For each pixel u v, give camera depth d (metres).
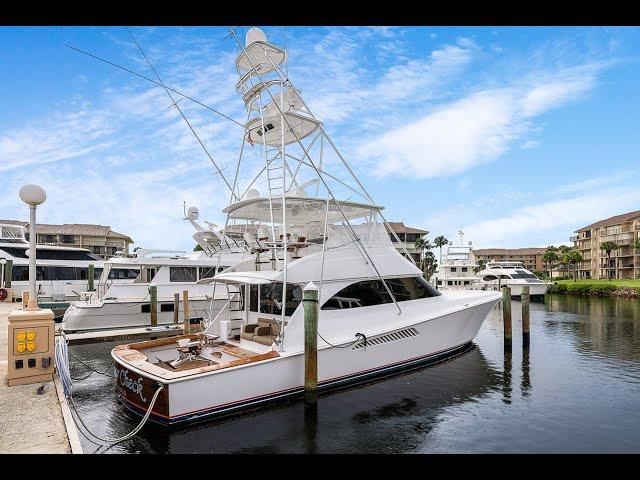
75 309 14.64
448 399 8.16
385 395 8.25
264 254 9.89
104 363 11.00
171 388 6.18
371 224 9.77
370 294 9.13
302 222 10.84
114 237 61.12
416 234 65.25
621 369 10.66
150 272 16.53
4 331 13.69
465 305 10.84
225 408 6.65
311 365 7.25
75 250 26.44
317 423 6.89
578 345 14.08
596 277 74.19
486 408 7.77
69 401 6.99
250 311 9.31
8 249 24.53
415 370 9.57
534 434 6.70
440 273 58.22
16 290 23.86
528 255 96.56
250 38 9.12
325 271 8.44
